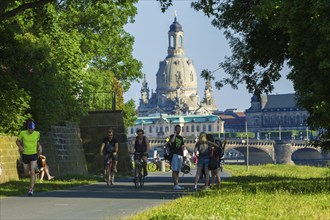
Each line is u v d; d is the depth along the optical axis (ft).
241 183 198.39
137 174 177.78
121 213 105.70
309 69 150.51
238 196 128.77
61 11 355.97
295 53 152.25
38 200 133.08
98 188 175.94
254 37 215.51
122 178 253.85
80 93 312.09
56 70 245.24
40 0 195.42
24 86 236.43
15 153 208.64
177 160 175.63
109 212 107.96
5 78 221.05
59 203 126.00
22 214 105.09
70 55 302.86
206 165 172.76
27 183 187.11
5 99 219.41
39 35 293.23
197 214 95.25
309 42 145.79
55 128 276.00
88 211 109.91
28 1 231.91
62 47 300.61
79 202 128.67
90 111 328.08
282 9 145.38
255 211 100.12
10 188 162.81
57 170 268.00
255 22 220.02
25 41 270.87
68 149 292.40
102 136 326.03
